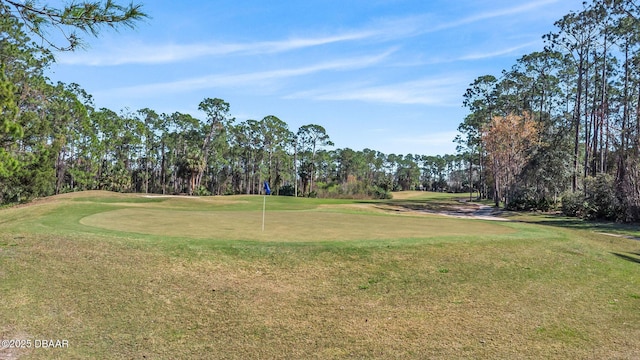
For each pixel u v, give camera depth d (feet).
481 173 205.05
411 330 19.20
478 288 25.22
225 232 37.68
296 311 21.02
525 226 47.80
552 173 121.80
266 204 103.24
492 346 17.78
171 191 246.68
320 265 27.55
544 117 151.43
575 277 28.63
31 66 93.35
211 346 16.93
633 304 24.14
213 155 237.45
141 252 28.07
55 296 20.70
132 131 207.92
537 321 20.80
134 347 16.44
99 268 24.97
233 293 22.89
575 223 82.74
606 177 91.09
